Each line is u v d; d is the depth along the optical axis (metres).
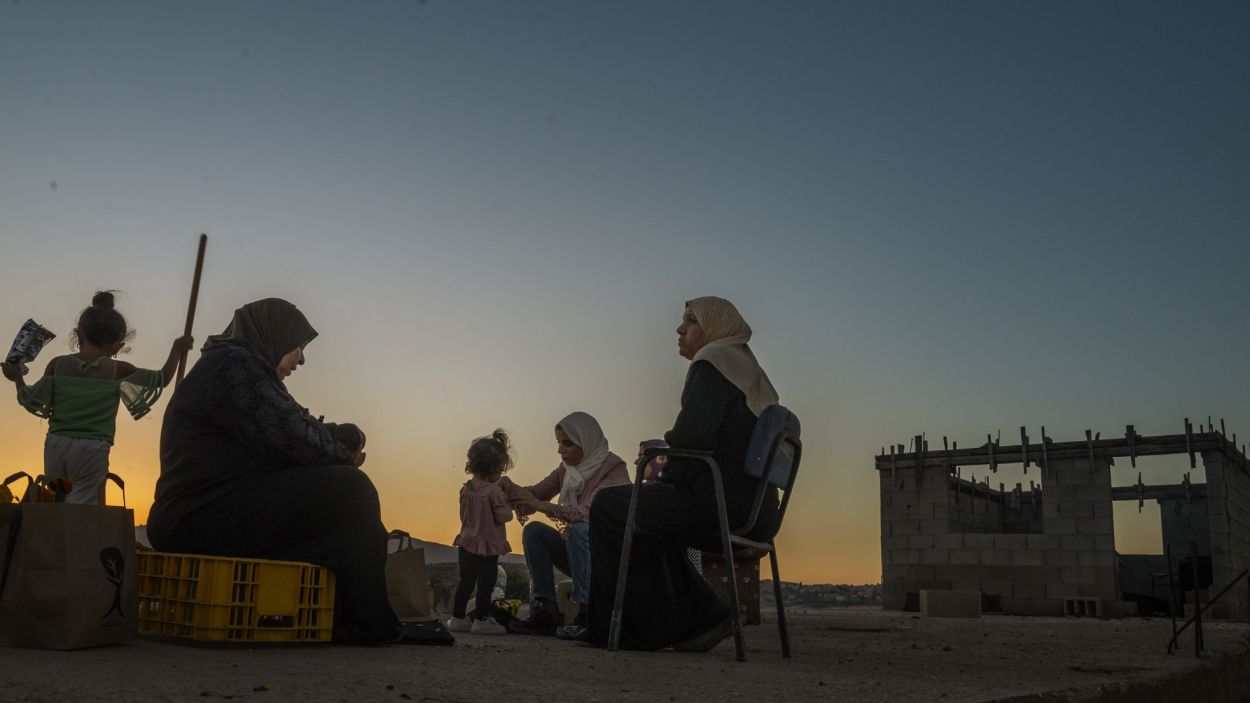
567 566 5.73
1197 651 4.51
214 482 3.25
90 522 2.89
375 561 3.43
